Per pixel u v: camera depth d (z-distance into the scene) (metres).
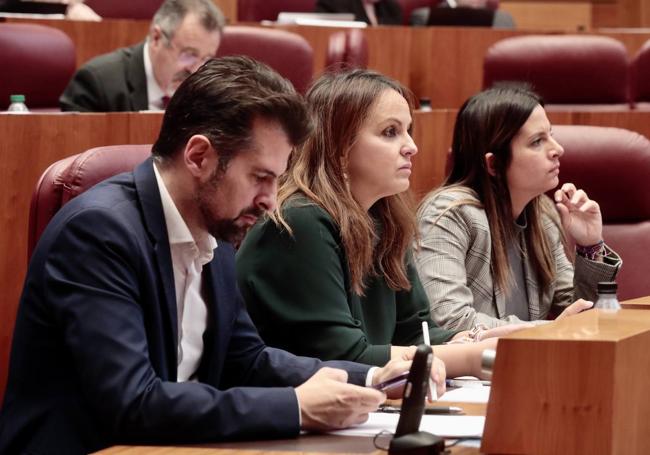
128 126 7.80
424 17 15.20
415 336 6.12
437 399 4.70
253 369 4.84
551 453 3.69
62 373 4.25
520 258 7.17
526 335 3.77
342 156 5.64
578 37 11.34
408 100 5.84
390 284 5.91
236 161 4.21
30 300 4.27
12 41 10.04
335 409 4.18
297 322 5.37
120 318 4.10
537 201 7.20
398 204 5.93
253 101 4.18
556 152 7.02
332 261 5.47
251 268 5.48
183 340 4.57
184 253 4.43
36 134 7.44
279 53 10.64
